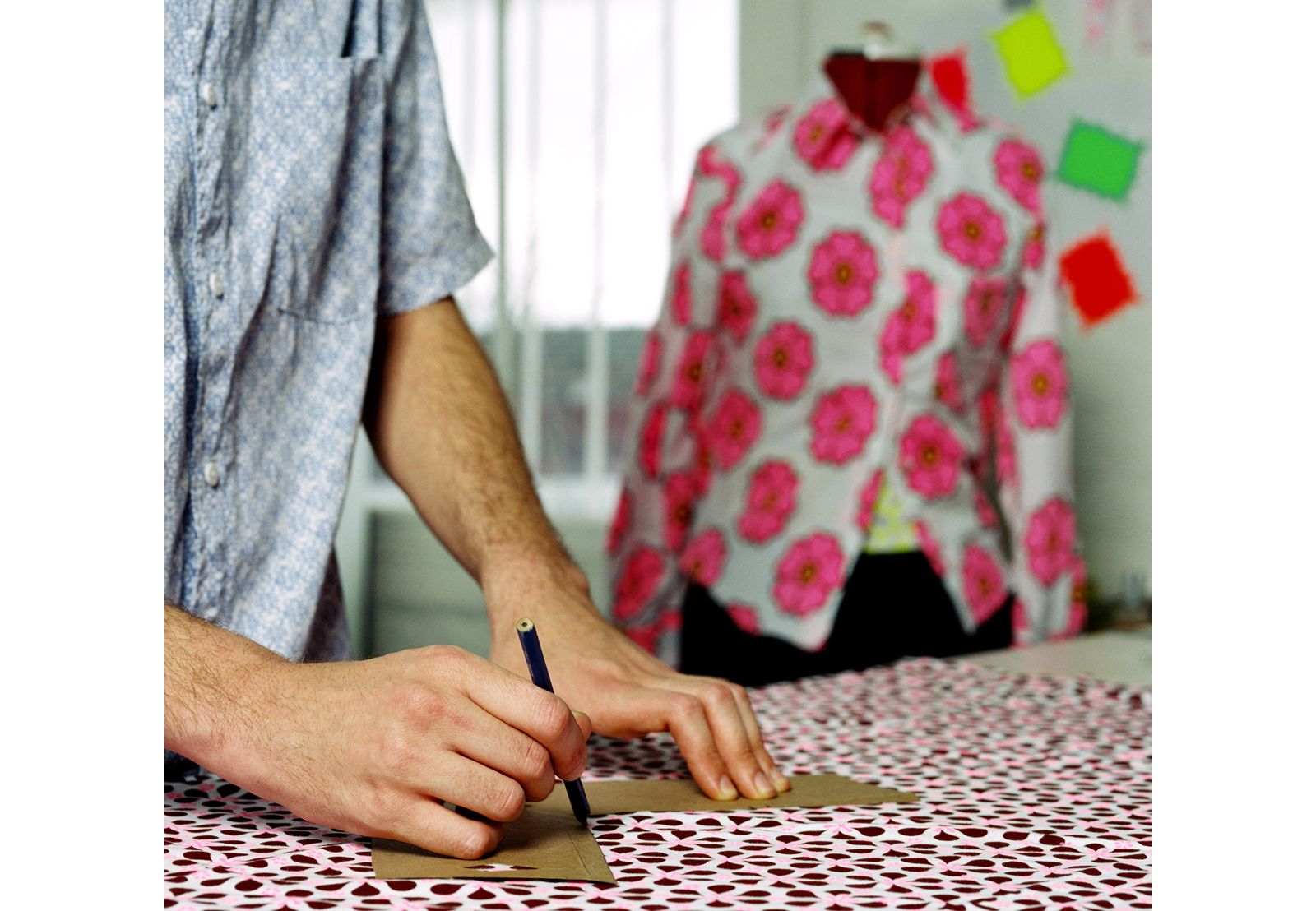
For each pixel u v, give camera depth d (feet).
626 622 7.10
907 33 9.10
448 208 3.61
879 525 6.64
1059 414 6.79
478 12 10.23
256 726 2.23
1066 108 8.58
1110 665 4.42
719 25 9.60
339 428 3.30
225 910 1.88
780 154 6.75
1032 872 2.14
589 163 9.96
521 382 10.17
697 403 6.97
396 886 2.01
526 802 2.53
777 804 2.58
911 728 3.38
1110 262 8.44
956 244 6.56
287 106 3.11
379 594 11.18
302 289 3.19
